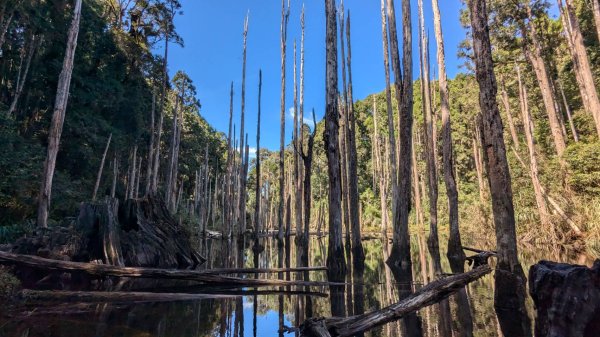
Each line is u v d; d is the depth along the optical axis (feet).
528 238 55.16
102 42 67.05
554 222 48.98
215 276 27.71
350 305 20.70
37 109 60.90
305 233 44.93
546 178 56.08
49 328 14.84
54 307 18.74
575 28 52.06
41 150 49.78
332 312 19.03
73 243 29.45
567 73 74.49
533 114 82.84
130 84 80.79
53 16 53.42
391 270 35.04
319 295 24.18
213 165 144.15
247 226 127.44
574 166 49.57
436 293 18.11
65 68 36.24
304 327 13.62
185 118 121.39
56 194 48.96
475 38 21.26
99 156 72.02
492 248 52.29
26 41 54.08
